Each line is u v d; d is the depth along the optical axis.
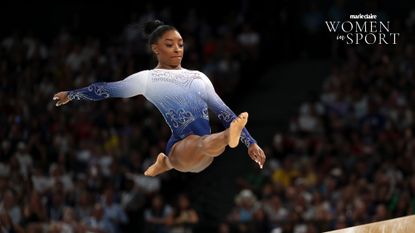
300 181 22.56
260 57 30.64
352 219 21.05
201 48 30.22
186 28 31.03
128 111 27.41
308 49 31.08
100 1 33.03
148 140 26.19
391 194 21.94
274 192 22.94
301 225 21.19
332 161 23.78
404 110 25.38
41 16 33.38
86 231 21.86
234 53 29.69
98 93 9.68
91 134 26.61
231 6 33.09
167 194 25.12
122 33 31.83
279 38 31.25
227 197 25.25
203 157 9.25
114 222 22.88
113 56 30.14
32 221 22.62
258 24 30.98
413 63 27.31
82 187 23.78
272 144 26.77
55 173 24.44
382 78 26.97
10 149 26.06
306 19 30.95
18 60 30.48
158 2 33.62
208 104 9.99
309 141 24.91
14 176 24.27
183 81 9.85
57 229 21.69
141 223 23.33
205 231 22.48
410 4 30.72
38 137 26.05
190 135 9.64
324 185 22.88
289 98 29.25
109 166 24.86
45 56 30.80
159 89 9.79
